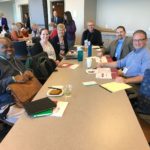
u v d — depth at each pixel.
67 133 1.11
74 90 1.78
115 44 3.98
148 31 6.75
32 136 1.08
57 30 4.28
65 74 2.33
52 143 1.02
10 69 2.15
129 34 6.96
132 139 1.05
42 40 3.48
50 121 1.24
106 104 1.49
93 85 1.92
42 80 2.51
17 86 1.89
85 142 1.03
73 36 5.72
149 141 1.63
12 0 11.90
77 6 6.82
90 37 5.21
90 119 1.26
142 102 1.98
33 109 1.34
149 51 2.50
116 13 7.09
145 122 1.94
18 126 1.18
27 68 2.49
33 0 7.61
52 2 8.76
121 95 1.67
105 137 1.07
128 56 2.80
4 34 5.80
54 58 3.55
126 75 2.57
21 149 0.98
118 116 1.30
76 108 1.42
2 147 0.99
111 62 2.96
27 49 4.23
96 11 7.36
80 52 3.10
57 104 1.47
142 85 2.00
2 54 2.14
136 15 6.81
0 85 1.89
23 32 6.68
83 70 2.51
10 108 1.83
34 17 7.74
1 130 1.85
